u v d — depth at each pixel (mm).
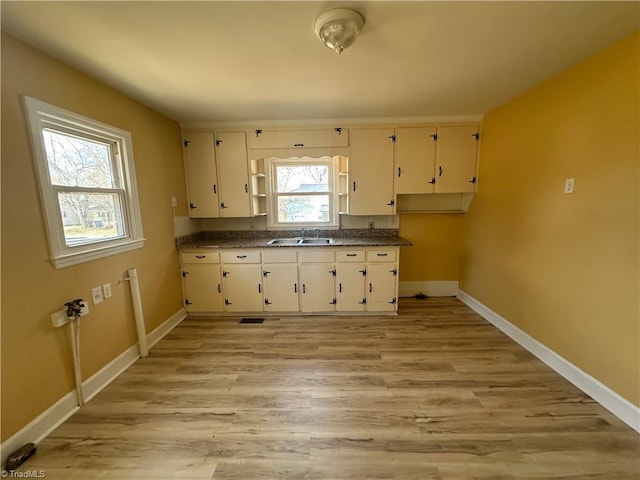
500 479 1328
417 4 1327
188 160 3316
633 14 1411
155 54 1731
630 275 1617
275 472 1374
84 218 1992
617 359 1696
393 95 2514
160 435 1604
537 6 1352
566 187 2045
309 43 1647
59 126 1792
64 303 1765
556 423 1650
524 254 2502
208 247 3152
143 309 2553
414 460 1430
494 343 2592
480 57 1849
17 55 1516
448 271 3812
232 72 1992
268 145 3283
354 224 3762
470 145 3236
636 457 1431
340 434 1593
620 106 1652
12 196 1484
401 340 2670
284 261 3172
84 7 1291
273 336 2789
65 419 1728
